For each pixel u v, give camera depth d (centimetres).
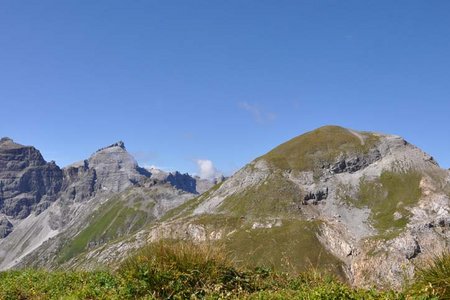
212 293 1138
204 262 1238
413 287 1035
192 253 1252
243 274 1295
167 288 1179
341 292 1053
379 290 1059
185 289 1180
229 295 1152
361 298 1005
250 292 1236
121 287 1231
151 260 1246
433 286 1006
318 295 1062
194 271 1216
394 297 966
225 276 1247
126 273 1246
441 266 1035
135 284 1202
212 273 1217
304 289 1165
